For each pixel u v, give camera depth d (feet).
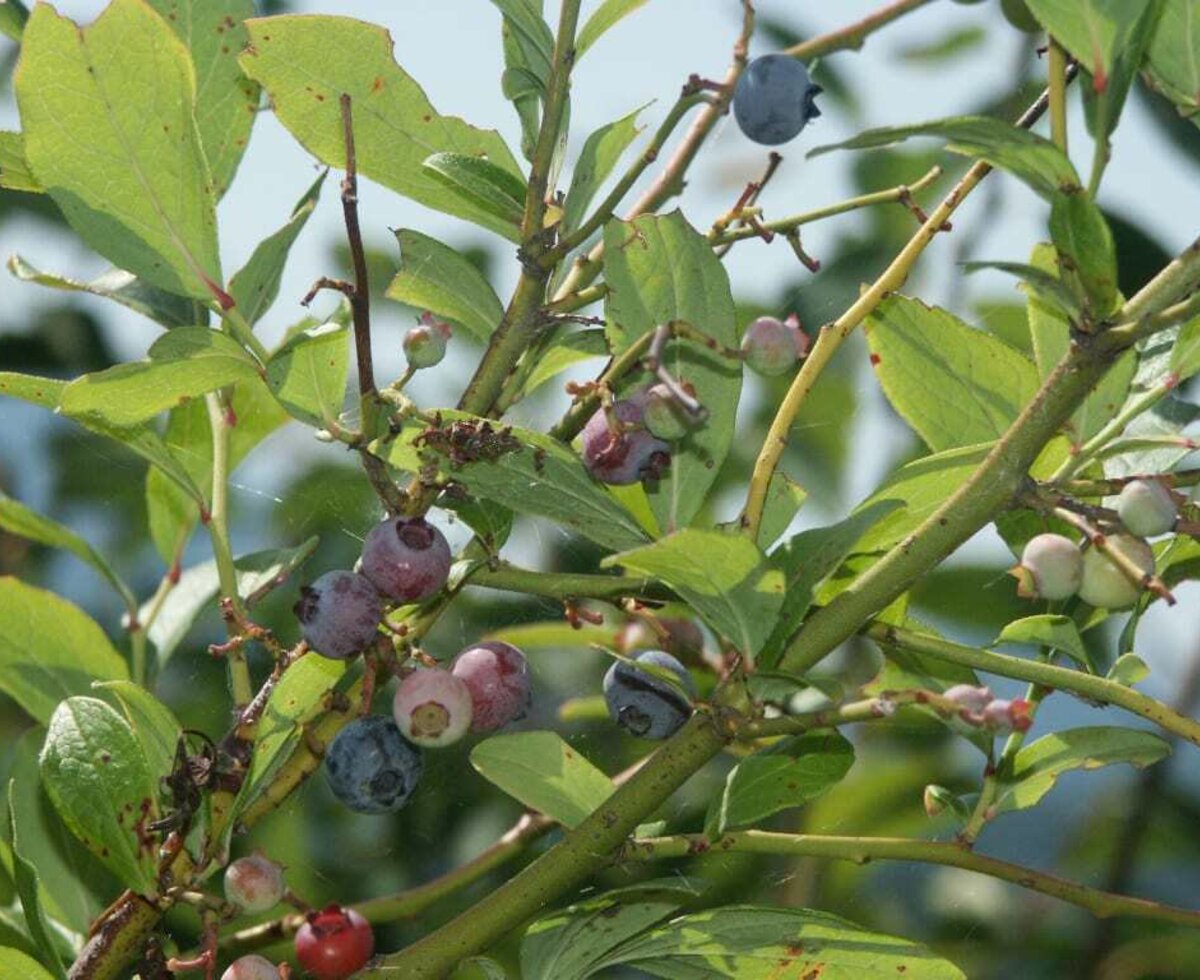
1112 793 3.23
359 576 2.58
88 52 2.57
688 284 2.61
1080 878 3.22
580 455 2.62
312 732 2.63
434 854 3.15
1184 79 2.56
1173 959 3.18
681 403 2.48
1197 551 2.70
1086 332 2.49
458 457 2.56
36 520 2.87
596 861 2.57
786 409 2.59
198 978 2.76
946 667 2.75
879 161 3.19
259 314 2.70
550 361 2.68
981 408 2.68
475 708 2.61
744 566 2.49
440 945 2.58
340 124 2.66
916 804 3.15
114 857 2.57
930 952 2.63
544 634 2.98
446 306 2.69
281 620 3.19
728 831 2.68
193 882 2.59
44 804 2.78
